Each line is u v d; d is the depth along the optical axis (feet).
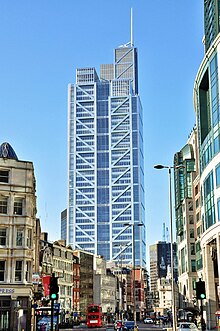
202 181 246.06
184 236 394.11
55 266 392.27
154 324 417.90
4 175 195.62
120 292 598.75
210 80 227.40
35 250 252.21
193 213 381.40
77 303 459.73
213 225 219.41
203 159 244.01
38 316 170.30
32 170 202.08
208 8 250.16
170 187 148.97
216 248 231.91
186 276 379.76
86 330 270.26
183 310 307.17
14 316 184.65
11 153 213.25
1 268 187.42
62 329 288.30
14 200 195.00
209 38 248.73
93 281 531.09
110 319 540.93
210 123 237.66
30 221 195.83
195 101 270.67
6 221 191.11
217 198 215.31
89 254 515.91
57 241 447.42
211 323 234.58
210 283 237.86
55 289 96.07
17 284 186.91
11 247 189.67
